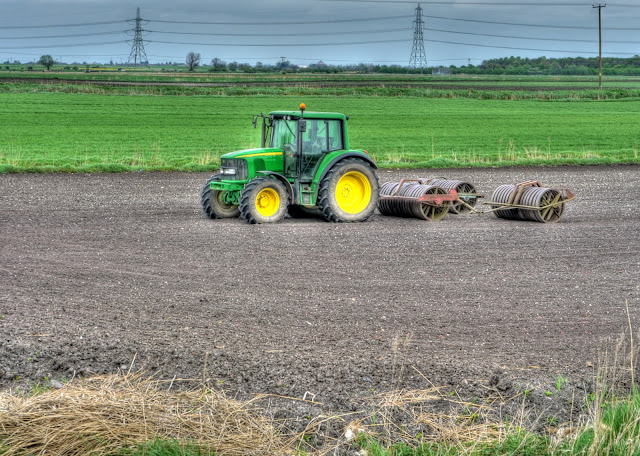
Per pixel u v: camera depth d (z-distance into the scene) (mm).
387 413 9555
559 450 8180
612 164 49688
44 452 7777
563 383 10531
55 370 10844
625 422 8500
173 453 7922
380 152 54250
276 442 8633
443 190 27500
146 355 11492
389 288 16328
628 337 12891
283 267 18422
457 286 16594
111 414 8508
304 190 25812
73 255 19625
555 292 16094
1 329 12602
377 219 27250
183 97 110688
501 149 57531
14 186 34500
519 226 25750
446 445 8672
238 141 60750
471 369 11094
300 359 11414
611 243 22297
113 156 48281
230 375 10719
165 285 16375
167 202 30938
